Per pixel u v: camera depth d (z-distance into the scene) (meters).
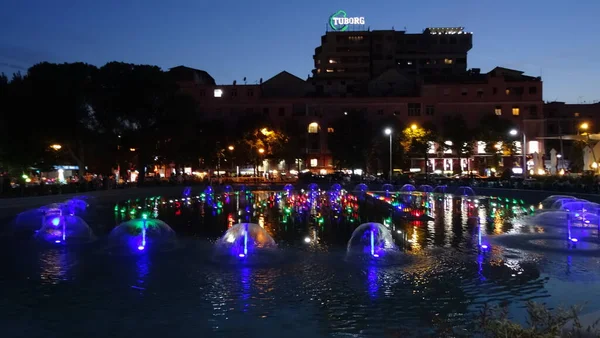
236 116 91.25
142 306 11.60
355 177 77.62
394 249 18.36
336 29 126.25
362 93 98.56
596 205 31.14
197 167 81.50
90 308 11.44
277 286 13.31
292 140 85.25
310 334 9.83
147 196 52.09
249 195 52.06
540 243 19.81
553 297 12.27
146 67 57.66
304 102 91.56
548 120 88.12
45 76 51.00
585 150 62.00
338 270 15.16
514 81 89.44
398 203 35.78
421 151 79.94
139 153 58.84
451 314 11.02
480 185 55.34
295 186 68.56
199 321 10.56
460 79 92.31
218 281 13.82
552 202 35.62
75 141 52.75
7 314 11.05
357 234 19.30
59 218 23.19
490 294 12.55
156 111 58.62
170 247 18.98
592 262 16.23
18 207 35.22
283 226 26.38
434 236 22.23
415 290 12.94
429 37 124.38
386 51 120.38
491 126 82.38
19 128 48.34
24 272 14.97
